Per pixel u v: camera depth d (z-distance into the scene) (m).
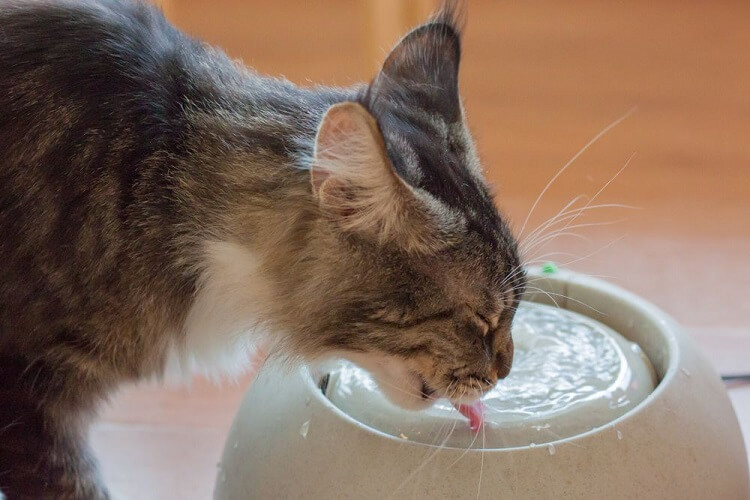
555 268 1.36
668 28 2.45
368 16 1.55
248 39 2.31
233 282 1.25
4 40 1.25
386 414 1.26
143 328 1.26
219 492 1.29
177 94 1.26
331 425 1.24
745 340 1.49
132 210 1.24
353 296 1.23
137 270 1.25
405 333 1.23
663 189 1.78
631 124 2.00
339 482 1.22
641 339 1.31
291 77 2.09
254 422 1.27
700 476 1.23
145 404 1.46
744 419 1.41
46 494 1.26
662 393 1.24
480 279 1.23
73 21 1.25
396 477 1.21
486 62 2.29
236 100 1.26
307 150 1.23
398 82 1.27
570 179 1.80
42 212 1.23
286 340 1.25
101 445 1.42
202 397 1.47
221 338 1.28
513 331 1.32
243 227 1.24
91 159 1.24
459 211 1.23
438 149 1.25
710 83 2.17
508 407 1.26
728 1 2.58
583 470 1.21
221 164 1.25
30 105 1.24
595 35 2.41
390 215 1.21
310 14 2.45
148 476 1.40
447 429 1.25
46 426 1.26
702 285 1.56
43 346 1.25
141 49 1.26
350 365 1.29
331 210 1.21
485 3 2.59
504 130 1.99
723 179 1.81
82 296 1.24
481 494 1.21
